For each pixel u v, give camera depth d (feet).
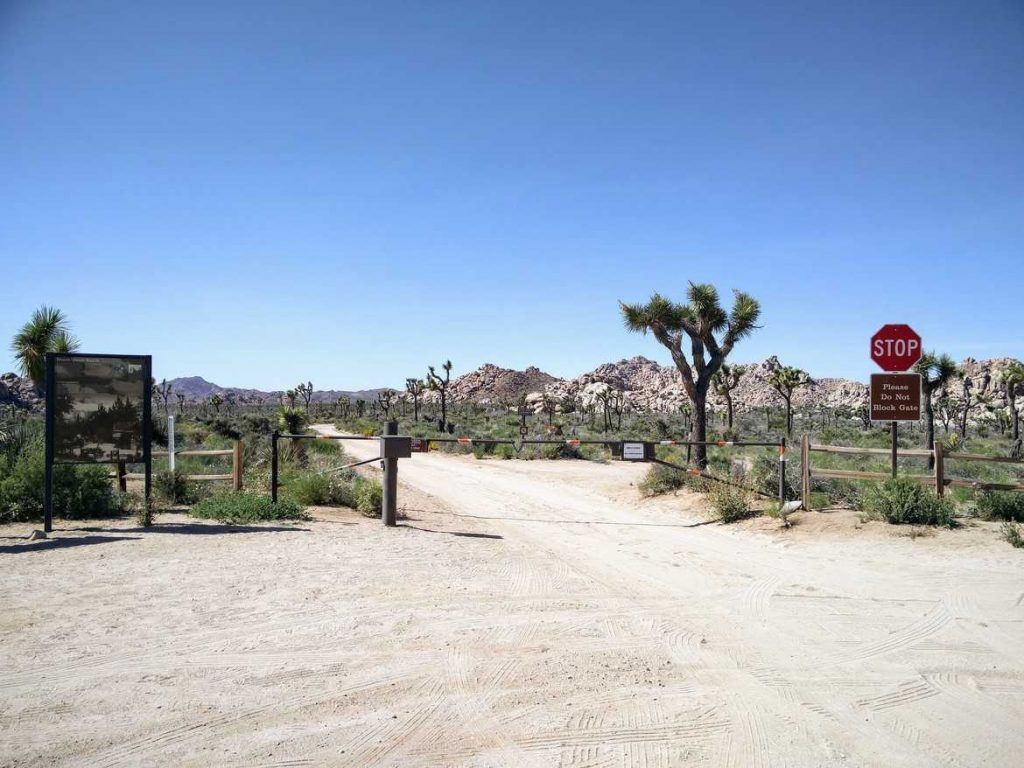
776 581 29.71
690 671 19.61
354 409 372.99
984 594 27.20
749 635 22.70
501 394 642.63
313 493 48.44
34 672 18.26
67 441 35.78
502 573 30.35
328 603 24.73
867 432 177.17
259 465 65.26
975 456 41.01
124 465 46.09
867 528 38.47
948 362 90.94
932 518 38.45
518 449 110.42
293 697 17.26
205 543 33.76
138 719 15.89
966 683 19.01
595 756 14.87
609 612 24.97
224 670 18.72
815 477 48.14
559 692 17.99
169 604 24.07
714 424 204.13
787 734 16.03
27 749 14.46
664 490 58.75
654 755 14.96
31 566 28.76
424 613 24.00
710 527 44.11
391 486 41.81
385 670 19.07
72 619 22.29
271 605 24.27
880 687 18.69
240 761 14.26
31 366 63.62
